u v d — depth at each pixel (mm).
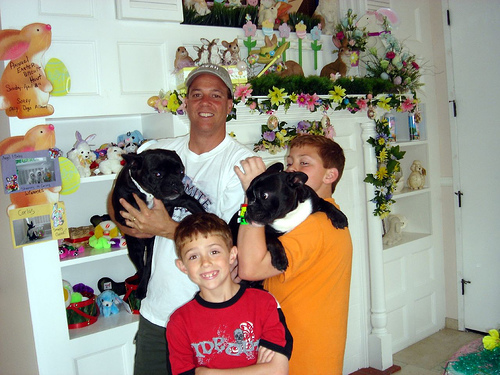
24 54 1998
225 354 1271
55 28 2115
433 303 3598
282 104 2521
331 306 1455
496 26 3189
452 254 3600
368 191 3025
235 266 1586
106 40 2250
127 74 2322
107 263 2746
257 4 2916
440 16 3447
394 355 3279
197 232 1303
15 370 2443
